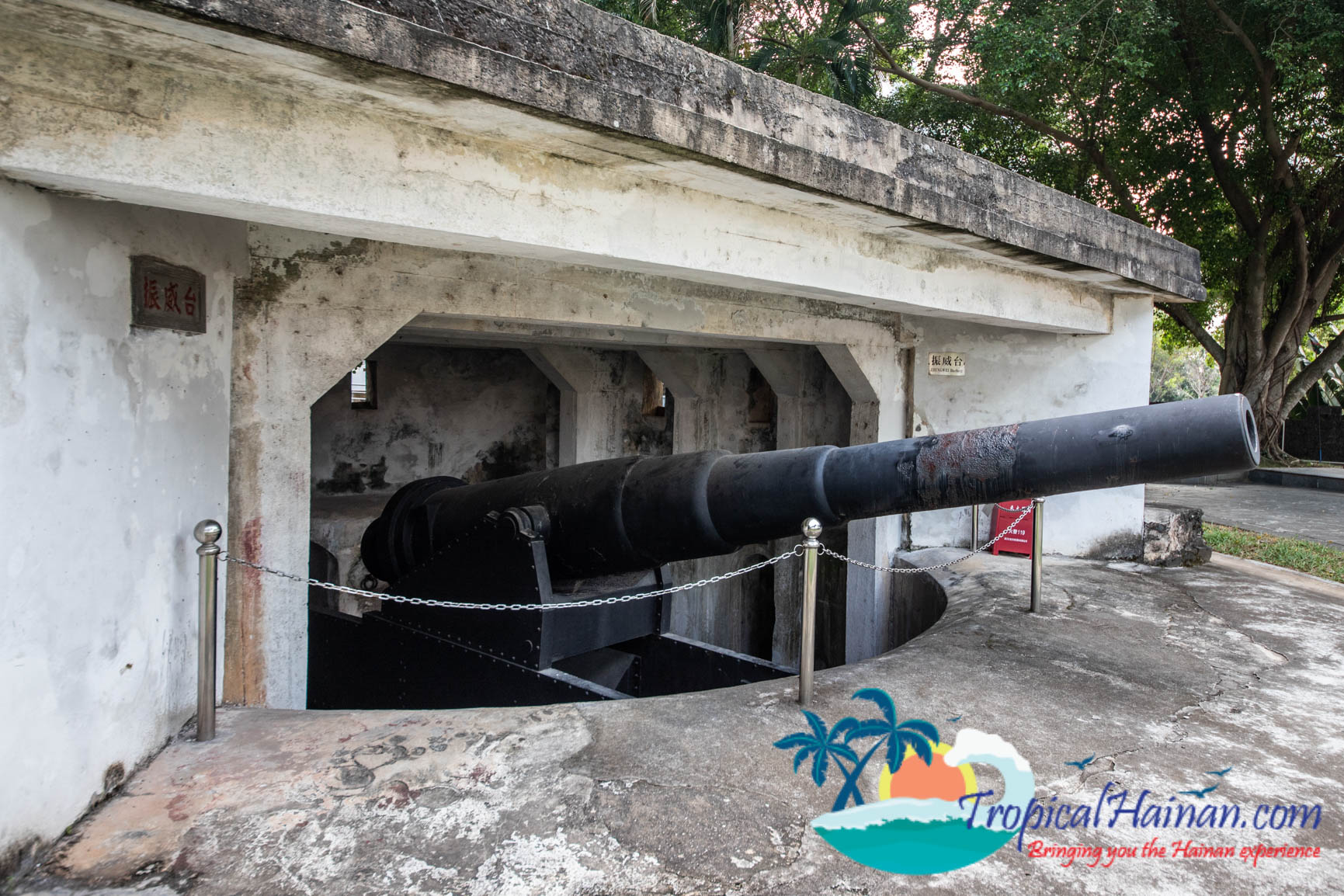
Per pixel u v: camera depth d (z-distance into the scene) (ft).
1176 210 40.01
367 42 6.18
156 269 8.23
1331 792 8.25
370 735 8.86
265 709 9.64
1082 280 17.66
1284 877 6.73
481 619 12.16
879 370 20.76
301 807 7.32
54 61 5.83
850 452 10.58
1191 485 44.47
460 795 7.61
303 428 11.14
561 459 29.04
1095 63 34.32
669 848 6.88
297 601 11.27
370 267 11.51
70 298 6.72
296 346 10.99
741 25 42.24
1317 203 41.42
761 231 11.33
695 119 8.75
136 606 7.82
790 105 10.00
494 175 8.40
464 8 6.86
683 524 11.33
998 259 15.25
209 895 6.12
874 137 11.24
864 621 21.54
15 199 6.00
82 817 6.96
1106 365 20.06
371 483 31.35
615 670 13.25
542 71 7.35
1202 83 34.32
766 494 10.82
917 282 14.11
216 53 6.06
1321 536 27.09
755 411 28.63
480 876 6.44
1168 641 13.52
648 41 8.38
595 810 7.41
